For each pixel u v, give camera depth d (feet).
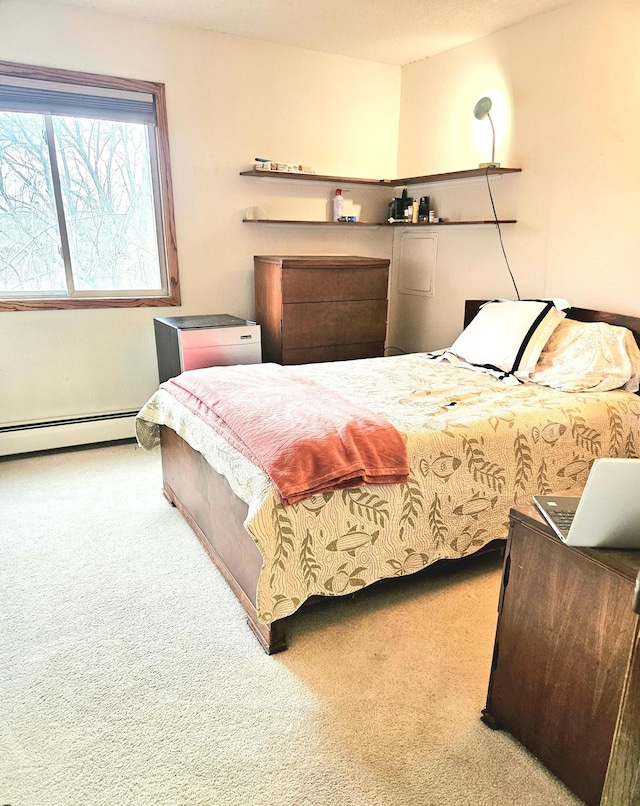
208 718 4.69
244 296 12.16
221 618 6.01
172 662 5.35
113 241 10.86
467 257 11.53
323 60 11.71
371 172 13.03
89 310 10.63
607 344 8.25
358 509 5.55
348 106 12.28
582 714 3.82
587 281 9.20
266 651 5.48
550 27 9.16
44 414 10.70
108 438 11.14
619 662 3.49
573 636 3.78
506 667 4.39
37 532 7.76
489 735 4.56
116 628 5.82
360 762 4.30
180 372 9.81
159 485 9.39
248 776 4.17
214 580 6.70
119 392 11.33
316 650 5.55
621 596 3.42
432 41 10.83
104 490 9.15
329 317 11.16
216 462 6.10
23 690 4.97
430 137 12.14
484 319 9.78
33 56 9.21
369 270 11.35
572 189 9.20
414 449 5.97
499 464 6.53
